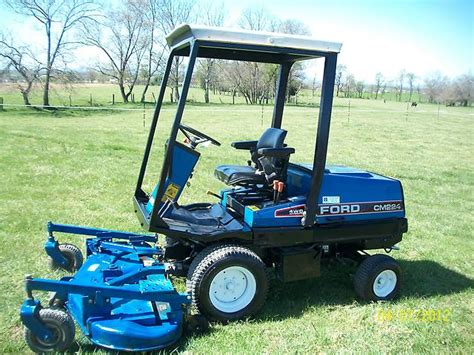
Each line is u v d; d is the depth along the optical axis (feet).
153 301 10.23
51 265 13.71
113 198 23.22
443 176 36.06
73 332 9.61
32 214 19.72
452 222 23.17
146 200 13.66
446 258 17.80
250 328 11.43
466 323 12.64
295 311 12.64
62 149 37.40
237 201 13.11
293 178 13.42
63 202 21.99
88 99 145.38
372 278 13.19
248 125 69.62
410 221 22.99
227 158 38.81
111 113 92.43
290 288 14.07
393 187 13.78
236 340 10.82
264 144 13.94
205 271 11.09
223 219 12.57
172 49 12.73
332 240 12.84
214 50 13.12
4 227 17.87
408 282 15.29
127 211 21.07
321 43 11.50
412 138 63.05
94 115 86.79
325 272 15.42
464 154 49.78
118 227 18.62
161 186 11.00
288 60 14.21
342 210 12.97
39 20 111.55
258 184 13.25
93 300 9.92
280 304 13.00
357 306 13.17
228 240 12.12
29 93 114.42
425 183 33.01
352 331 11.75
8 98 125.59
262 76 120.06
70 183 25.90
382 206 13.57
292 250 12.65
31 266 14.16
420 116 106.22
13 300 12.07
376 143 56.54
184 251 12.97
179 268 12.35
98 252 12.60
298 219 12.48
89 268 11.48
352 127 75.46
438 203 27.32
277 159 13.28
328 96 11.76
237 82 128.67
